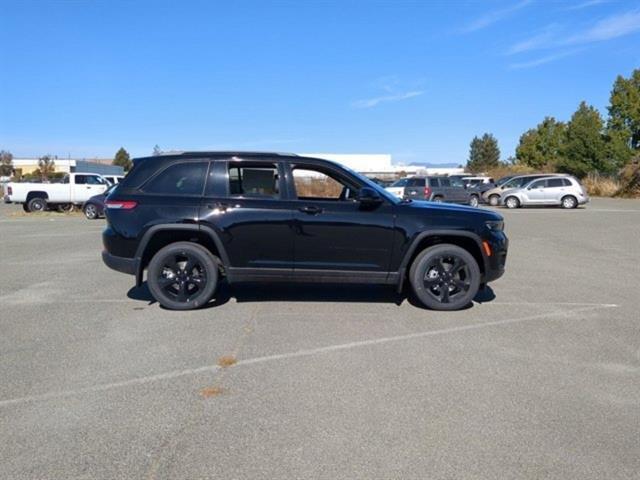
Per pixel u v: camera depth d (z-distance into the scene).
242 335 5.43
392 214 6.34
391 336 5.43
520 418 3.62
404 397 3.95
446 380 4.28
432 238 6.49
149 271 6.37
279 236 6.27
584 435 3.39
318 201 6.38
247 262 6.32
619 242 13.43
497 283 8.22
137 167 6.51
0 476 2.90
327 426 3.49
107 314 6.23
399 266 6.39
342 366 4.57
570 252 11.68
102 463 3.05
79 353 4.88
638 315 6.32
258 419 3.59
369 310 6.45
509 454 3.16
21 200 25.45
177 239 6.51
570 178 28.09
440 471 2.97
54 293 7.34
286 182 6.38
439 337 5.41
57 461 3.06
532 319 6.12
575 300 7.09
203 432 3.41
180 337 5.36
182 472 2.96
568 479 2.91
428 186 28.59
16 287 7.73
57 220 21.09
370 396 3.96
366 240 6.30
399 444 3.26
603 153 45.75
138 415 3.65
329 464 3.04
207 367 4.54
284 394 3.99
